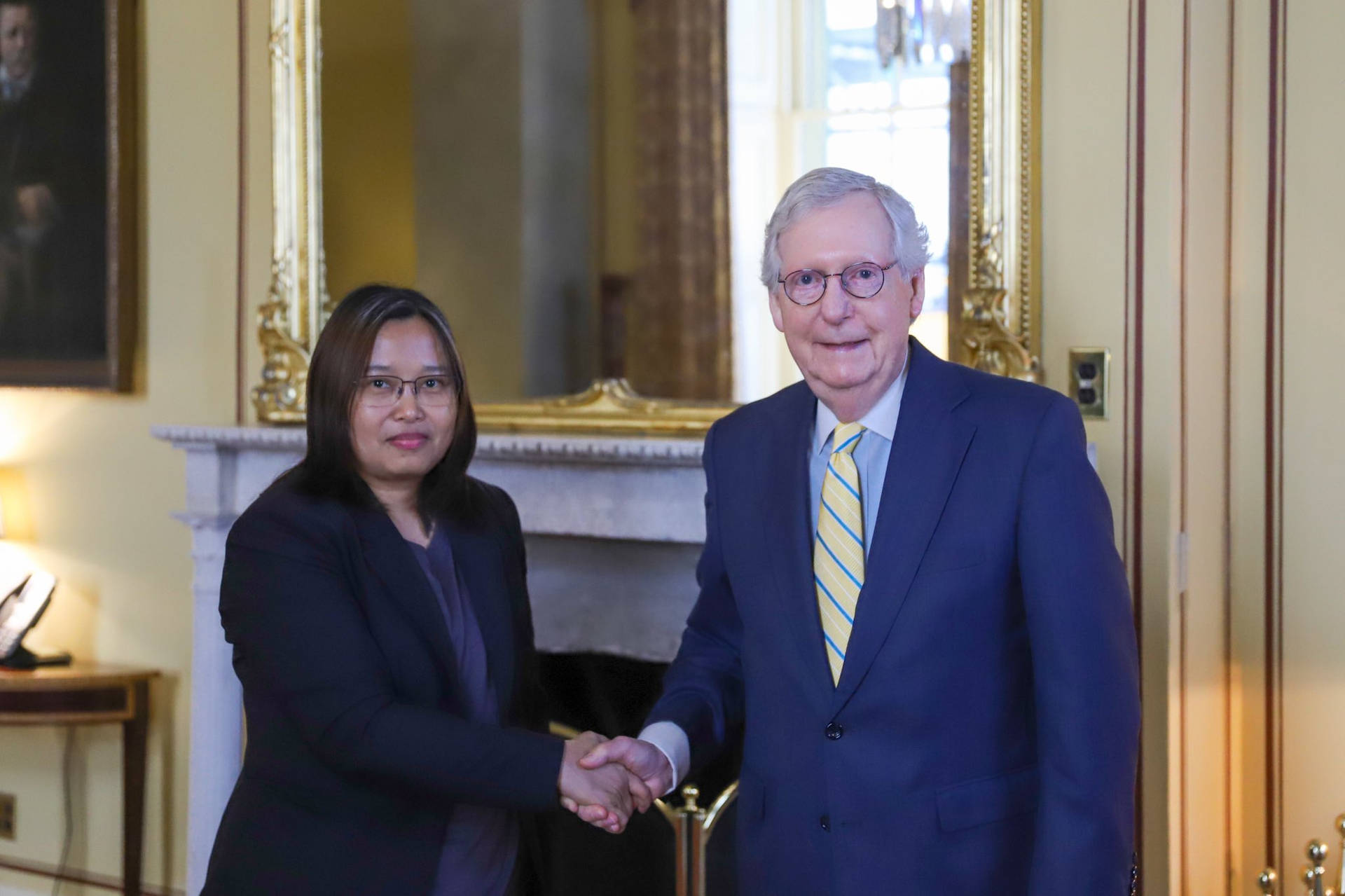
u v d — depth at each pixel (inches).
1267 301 113.8
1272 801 114.3
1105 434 100.1
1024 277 100.7
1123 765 59.4
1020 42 99.7
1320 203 111.3
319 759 68.4
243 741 126.7
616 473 108.9
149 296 138.3
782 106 107.2
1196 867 105.6
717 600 75.8
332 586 68.9
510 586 77.4
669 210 111.8
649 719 75.0
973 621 61.7
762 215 108.0
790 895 64.8
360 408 71.1
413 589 70.6
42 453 145.9
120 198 136.0
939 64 101.7
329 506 70.4
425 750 66.6
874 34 103.7
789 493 67.3
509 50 117.7
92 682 132.2
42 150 139.4
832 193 62.7
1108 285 99.7
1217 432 111.0
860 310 62.1
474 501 77.8
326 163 125.3
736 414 73.4
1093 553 60.3
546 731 81.7
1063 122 101.0
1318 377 111.8
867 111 104.3
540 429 116.7
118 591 141.9
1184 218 101.0
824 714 63.6
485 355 120.2
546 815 83.8
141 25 137.1
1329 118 110.8
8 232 141.8
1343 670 111.3
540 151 117.0
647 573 115.1
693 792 111.0
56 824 145.8
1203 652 107.7
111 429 141.6
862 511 65.4
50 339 140.9
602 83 114.3
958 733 61.9
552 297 117.0
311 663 67.4
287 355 126.7
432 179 121.6
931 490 62.6
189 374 136.5
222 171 133.6
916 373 65.4
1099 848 58.2
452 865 71.6
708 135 110.0
